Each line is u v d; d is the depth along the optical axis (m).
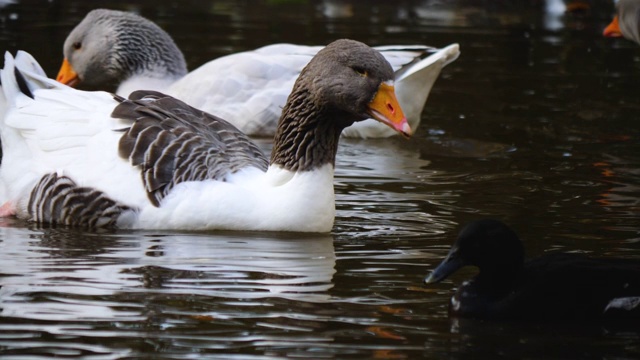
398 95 17.08
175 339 8.82
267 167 12.86
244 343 8.76
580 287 9.45
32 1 28.59
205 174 12.22
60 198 12.27
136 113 12.69
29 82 13.36
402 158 16.30
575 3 30.47
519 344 8.84
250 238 11.93
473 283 9.69
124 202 12.10
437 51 17.67
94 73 19.23
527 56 24.30
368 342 8.84
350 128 17.69
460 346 8.78
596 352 8.70
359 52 11.95
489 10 29.86
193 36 24.42
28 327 9.03
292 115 12.21
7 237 11.80
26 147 12.89
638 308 9.31
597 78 22.36
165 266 10.80
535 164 15.98
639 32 21.84
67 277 10.38
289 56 17.92
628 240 11.91
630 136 17.91
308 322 9.27
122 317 9.30
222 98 17.64
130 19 19.11
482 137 17.78
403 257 11.33
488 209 13.39
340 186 14.52
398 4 29.98
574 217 12.97
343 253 11.46
